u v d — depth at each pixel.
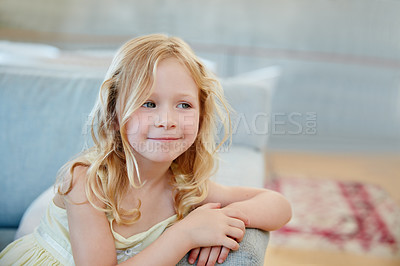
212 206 0.67
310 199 2.19
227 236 0.59
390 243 1.68
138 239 0.65
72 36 3.22
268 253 1.56
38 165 1.22
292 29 3.62
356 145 3.72
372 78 3.72
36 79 1.21
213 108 0.71
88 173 0.63
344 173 2.82
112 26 3.34
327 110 3.72
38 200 1.02
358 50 3.70
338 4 3.62
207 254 0.58
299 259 1.52
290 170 2.81
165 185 0.72
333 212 2.00
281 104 3.70
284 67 3.65
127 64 0.61
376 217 1.96
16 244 0.76
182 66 0.61
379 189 2.45
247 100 1.35
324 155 3.32
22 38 3.11
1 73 1.20
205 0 3.51
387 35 3.71
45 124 1.21
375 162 3.19
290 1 3.58
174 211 0.71
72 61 1.88
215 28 3.57
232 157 1.26
